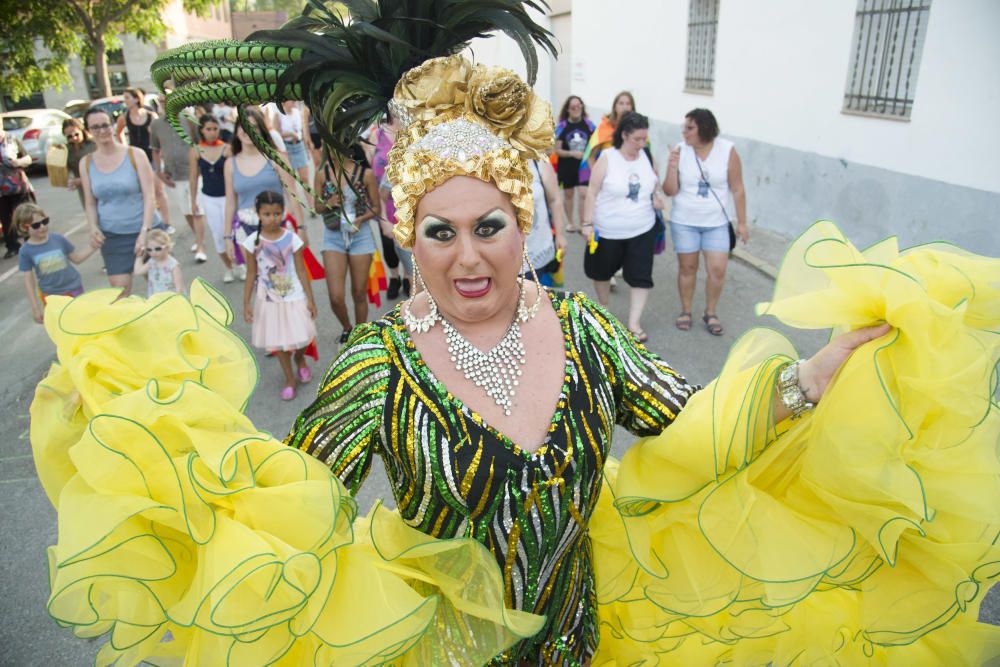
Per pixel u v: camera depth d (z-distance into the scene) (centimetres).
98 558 137
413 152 151
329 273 556
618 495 180
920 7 648
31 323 732
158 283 591
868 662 193
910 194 679
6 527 394
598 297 649
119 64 3006
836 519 169
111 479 138
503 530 155
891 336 155
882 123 702
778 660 196
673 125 1109
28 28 1997
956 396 150
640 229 568
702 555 179
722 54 946
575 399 160
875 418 152
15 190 996
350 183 177
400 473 159
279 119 988
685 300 603
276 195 483
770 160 876
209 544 141
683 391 175
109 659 153
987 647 184
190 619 137
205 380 160
